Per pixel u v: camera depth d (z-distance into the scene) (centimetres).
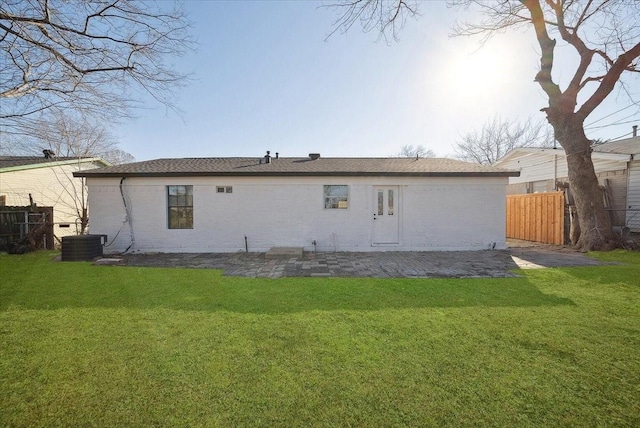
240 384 242
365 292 505
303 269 715
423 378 248
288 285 557
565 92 955
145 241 1004
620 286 524
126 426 197
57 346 309
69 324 368
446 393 228
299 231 1003
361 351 295
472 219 994
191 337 330
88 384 242
